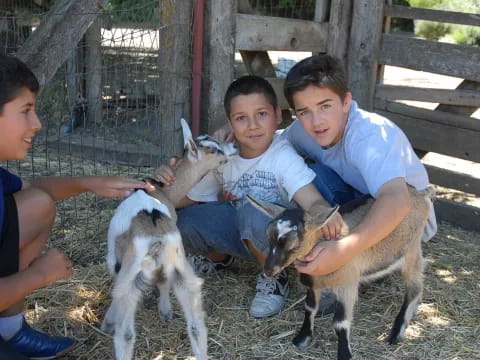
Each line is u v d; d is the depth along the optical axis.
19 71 1.45
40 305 1.88
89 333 1.79
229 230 1.97
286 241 1.58
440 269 2.23
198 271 2.10
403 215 1.67
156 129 3.06
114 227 1.72
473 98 2.66
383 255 1.78
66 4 1.95
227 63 2.45
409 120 2.83
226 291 2.02
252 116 1.87
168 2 2.39
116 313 1.61
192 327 1.64
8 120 1.45
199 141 1.97
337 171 1.96
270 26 2.57
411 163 1.89
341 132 1.86
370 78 2.84
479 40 6.98
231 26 2.43
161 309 1.85
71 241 2.27
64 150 3.17
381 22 2.80
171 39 2.41
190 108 2.50
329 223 1.66
